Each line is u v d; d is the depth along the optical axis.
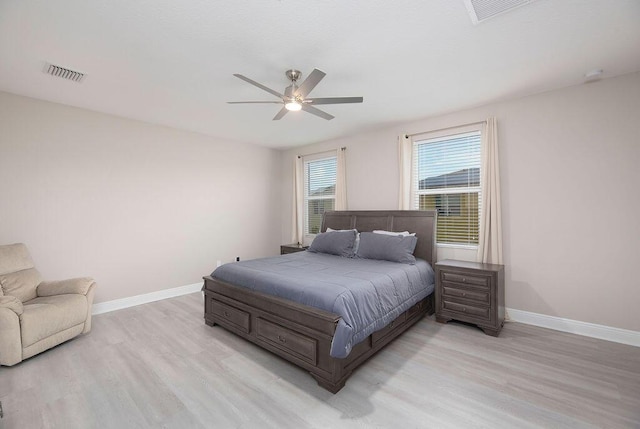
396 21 2.04
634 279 2.78
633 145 2.78
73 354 2.63
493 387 2.13
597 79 2.93
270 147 6.00
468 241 3.87
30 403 1.97
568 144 3.10
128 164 4.05
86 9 1.88
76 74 2.78
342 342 2.00
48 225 3.41
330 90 3.20
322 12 1.94
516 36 2.22
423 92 3.25
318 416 1.85
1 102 3.12
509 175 3.46
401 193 4.28
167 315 3.66
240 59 2.53
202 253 4.91
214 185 5.09
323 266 3.33
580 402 1.95
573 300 3.08
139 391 2.11
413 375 2.30
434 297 3.76
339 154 5.10
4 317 2.35
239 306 2.89
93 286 3.16
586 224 3.01
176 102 3.48
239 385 2.19
